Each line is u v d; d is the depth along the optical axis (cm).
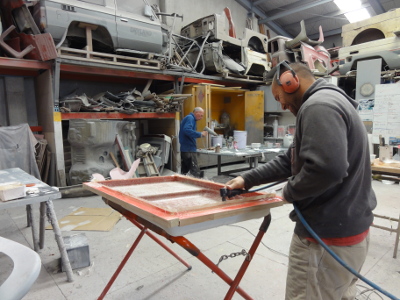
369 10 942
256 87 742
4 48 391
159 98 538
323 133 83
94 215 325
